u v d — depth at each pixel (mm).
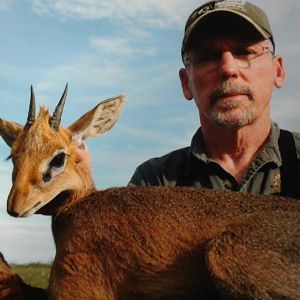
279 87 844
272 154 764
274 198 643
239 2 767
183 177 806
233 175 789
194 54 784
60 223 691
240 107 764
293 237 576
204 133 804
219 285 572
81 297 631
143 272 619
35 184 640
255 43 766
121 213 643
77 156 705
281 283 554
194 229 613
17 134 706
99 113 741
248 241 579
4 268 673
